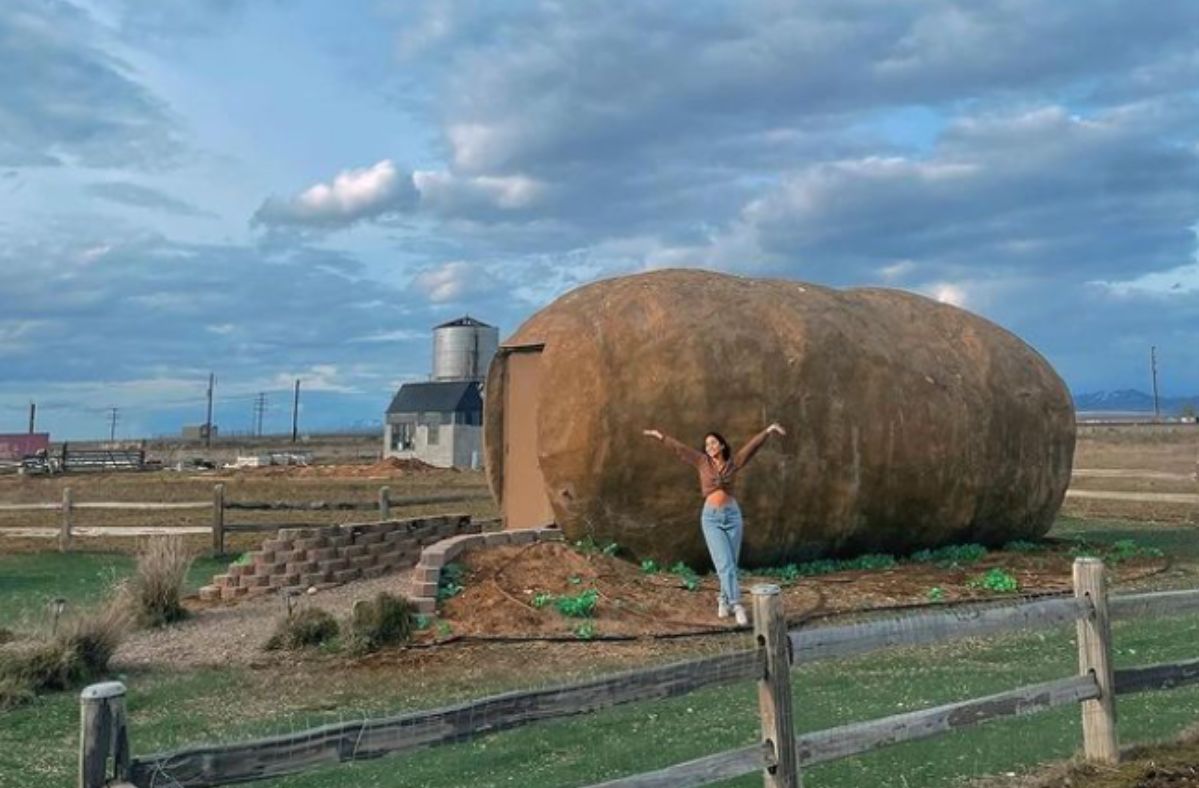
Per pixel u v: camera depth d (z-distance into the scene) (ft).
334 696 25.84
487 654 29.66
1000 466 46.68
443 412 150.92
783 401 40.60
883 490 42.83
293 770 10.91
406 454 155.74
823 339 42.52
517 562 36.27
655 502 39.09
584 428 39.01
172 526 67.62
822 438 41.29
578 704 12.82
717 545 32.35
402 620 31.27
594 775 18.54
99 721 9.77
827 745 14.49
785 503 40.60
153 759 10.13
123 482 114.52
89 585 45.44
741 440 39.73
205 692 26.37
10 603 40.32
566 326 41.06
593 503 39.29
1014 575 41.16
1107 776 17.04
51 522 71.87
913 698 23.31
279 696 25.95
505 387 46.37
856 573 40.91
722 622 32.37
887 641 15.30
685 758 19.35
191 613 37.14
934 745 19.44
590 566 36.78
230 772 10.52
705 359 39.86
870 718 21.39
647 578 37.11
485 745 20.95
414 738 11.68
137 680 27.73
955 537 46.44
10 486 108.58
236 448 230.48
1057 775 17.22
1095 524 65.51
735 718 22.44
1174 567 44.88
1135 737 19.43
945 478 44.45
